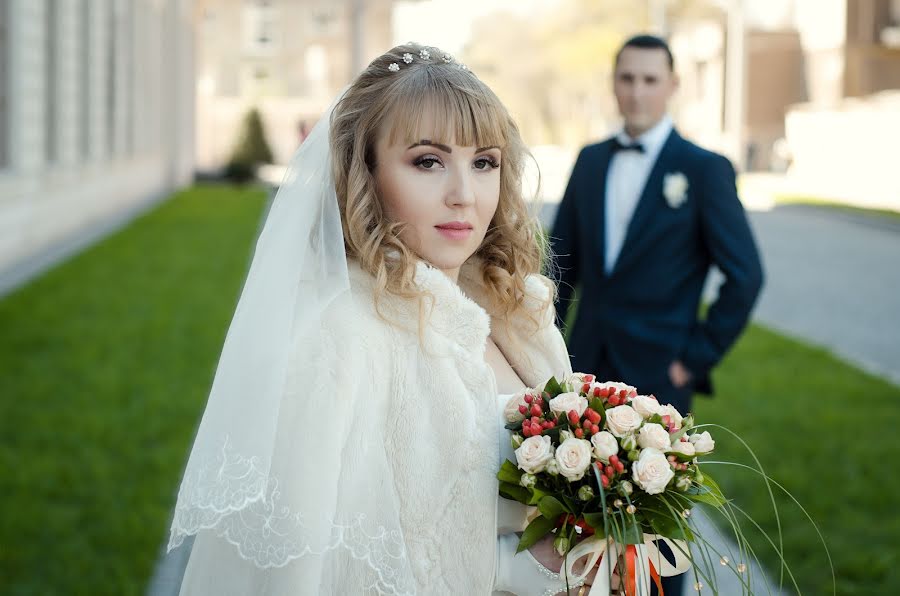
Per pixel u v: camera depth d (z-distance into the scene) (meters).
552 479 1.68
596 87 67.81
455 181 1.71
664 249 3.72
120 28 20.23
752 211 24.39
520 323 2.04
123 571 3.94
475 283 2.04
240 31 46.03
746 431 6.41
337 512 1.53
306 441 1.51
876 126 26.66
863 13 40.03
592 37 62.06
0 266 12.15
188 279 12.23
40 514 4.50
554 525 1.69
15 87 12.66
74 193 16.25
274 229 1.66
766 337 10.05
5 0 12.46
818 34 42.00
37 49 13.59
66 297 10.58
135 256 14.15
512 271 2.01
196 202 24.22
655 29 49.38
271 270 1.60
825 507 4.92
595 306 3.82
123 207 21.09
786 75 44.16
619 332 3.73
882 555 4.27
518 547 1.68
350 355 1.58
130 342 8.46
